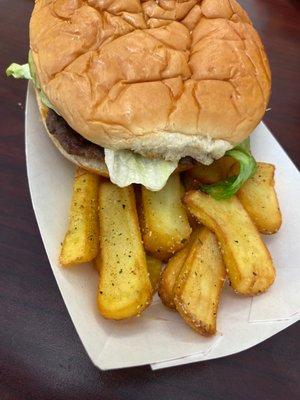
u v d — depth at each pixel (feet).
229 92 0.56
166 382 0.54
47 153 0.67
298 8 0.98
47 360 0.55
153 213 0.59
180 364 0.55
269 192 0.63
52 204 0.64
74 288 0.57
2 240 0.63
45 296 0.60
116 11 0.56
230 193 0.60
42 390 0.53
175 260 0.59
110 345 0.54
